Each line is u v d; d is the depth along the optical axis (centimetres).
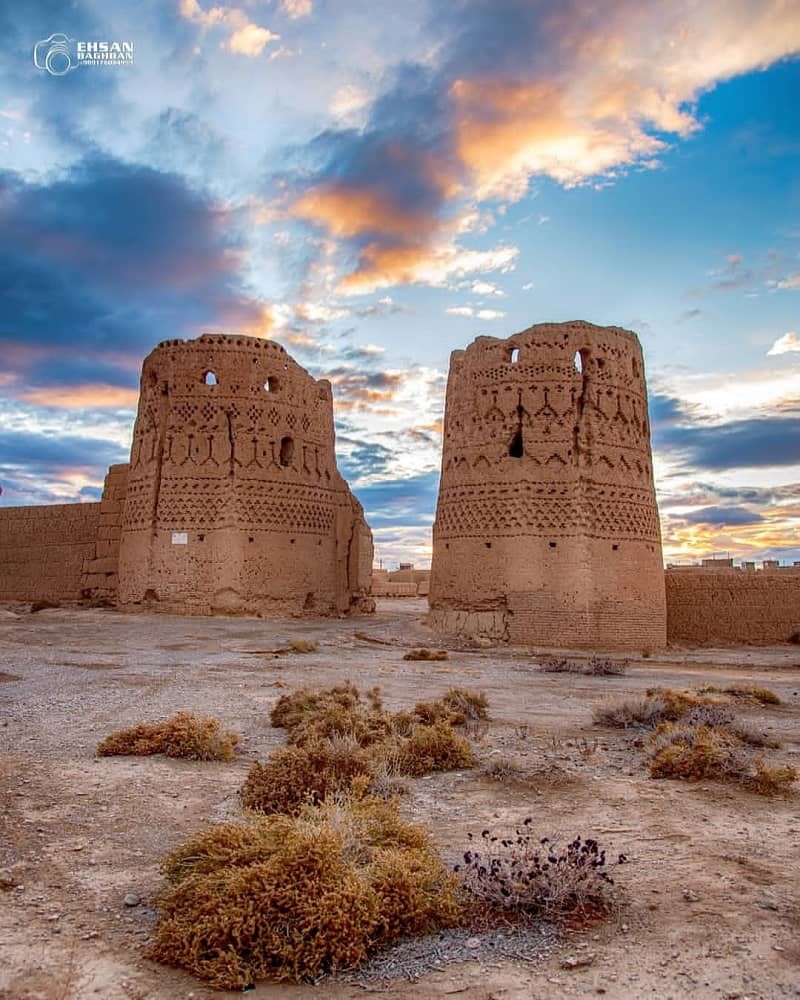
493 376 2883
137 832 749
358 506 4109
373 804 725
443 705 1355
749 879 643
